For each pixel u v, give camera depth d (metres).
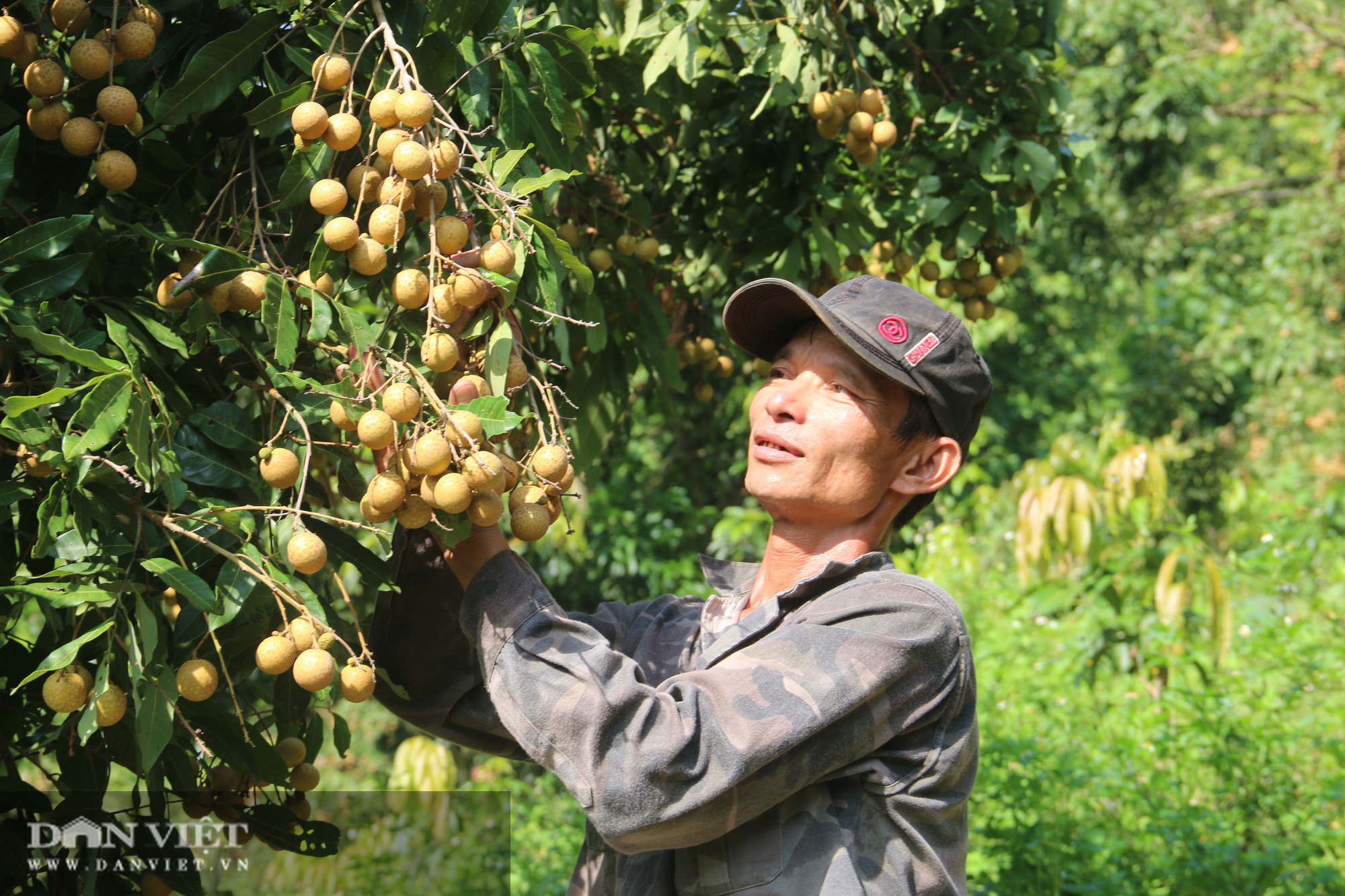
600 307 2.00
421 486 1.28
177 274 1.43
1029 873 3.48
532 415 1.43
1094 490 4.84
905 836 1.41
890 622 1.38
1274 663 4.10
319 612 1.29
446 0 1.50
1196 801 3.86
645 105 2.45
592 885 1.65
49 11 1.50
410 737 7.53
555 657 1.31
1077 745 3.90
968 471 7.40
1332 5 10.23
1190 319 12.26
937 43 2.65
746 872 1.36
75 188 1.55
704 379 2.98
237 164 1.51
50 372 1.38
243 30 1.44
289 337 1.32
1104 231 9.66
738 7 2.36
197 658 1.40
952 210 2.61
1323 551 4.86
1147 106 8.95
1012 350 10.52
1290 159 11.85
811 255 2.62
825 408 1.54
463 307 1.35
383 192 1.34
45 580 1.30
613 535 7.40
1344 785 3.49
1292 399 10.94
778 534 1.60
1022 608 4.82
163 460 1.31
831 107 2.37
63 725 1.42
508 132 1.57
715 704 1.30
